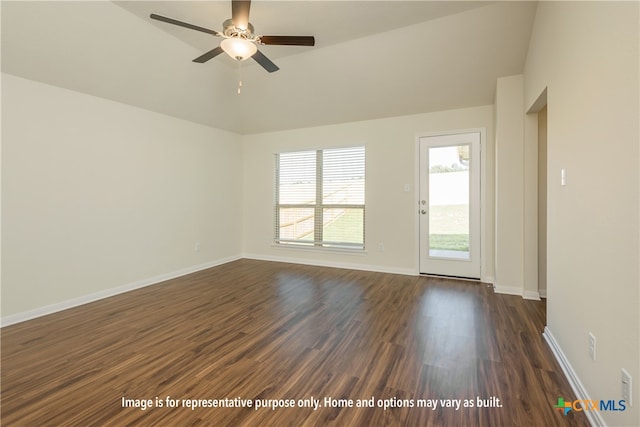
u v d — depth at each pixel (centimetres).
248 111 478
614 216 131
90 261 329
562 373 189
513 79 334
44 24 247
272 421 150
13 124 271
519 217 340
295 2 260
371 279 411
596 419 144
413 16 283
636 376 114
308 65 372
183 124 441
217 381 184
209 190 487
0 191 264
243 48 247
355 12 275
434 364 201
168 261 418
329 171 494
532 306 305
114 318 281
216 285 387
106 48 290
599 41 145
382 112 432
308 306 310
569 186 186
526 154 329
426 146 423
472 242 400
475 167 396
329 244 496
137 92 355
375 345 227
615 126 131
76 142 316
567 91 189
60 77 292
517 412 155
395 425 147
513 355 211
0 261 264
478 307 304
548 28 231
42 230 290
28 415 155
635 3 115
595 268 150
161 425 148
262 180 545
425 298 332
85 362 205
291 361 206
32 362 205
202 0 254
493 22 285
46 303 293
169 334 247
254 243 557
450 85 364
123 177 361
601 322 143
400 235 441
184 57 342
